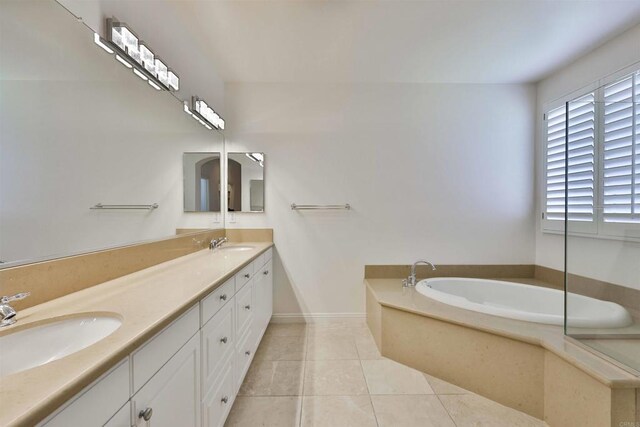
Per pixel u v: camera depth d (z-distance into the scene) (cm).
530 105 299
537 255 298
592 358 139
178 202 215
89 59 128
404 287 266
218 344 135
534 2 183
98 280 129
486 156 300
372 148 299
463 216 301
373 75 282
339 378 197
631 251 178
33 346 82
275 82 296
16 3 96
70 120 117
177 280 133
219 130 283
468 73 278
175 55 200
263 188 299
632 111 181
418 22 203
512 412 164
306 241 300
